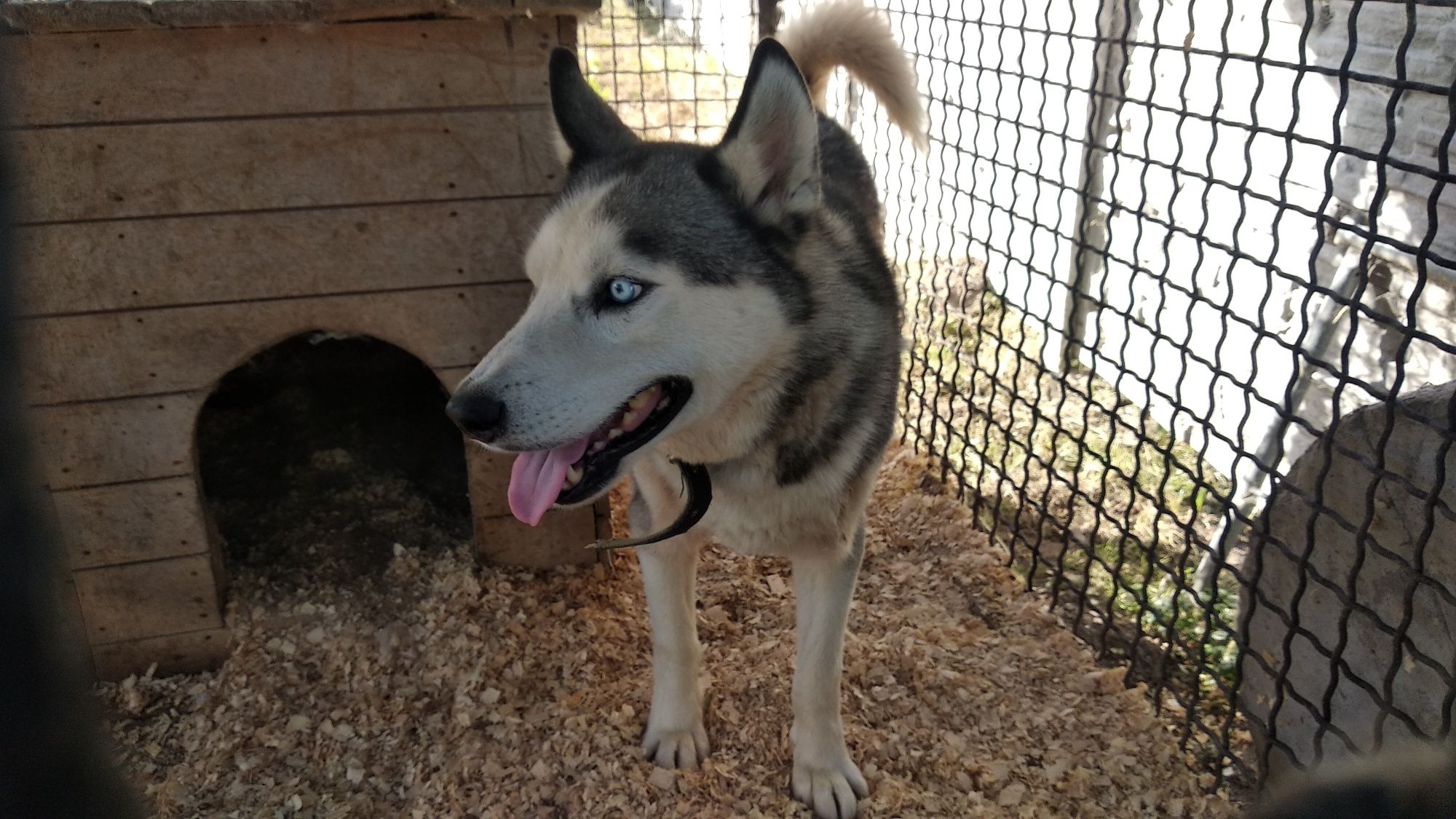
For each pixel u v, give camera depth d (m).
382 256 2.62
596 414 1.87
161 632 2.77
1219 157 3.48
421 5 2.39
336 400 3.71
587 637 2.92
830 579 2.37
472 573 3.09
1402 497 2.01
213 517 3.05
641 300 1.90
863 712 2.66
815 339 2.09
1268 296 2.14
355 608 2.96
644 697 2.71
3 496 0.46
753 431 2.12
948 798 2.42
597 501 3.13
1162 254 3.81
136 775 2.48
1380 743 1.90
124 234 2.41
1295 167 3.17
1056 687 2.76
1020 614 3.06
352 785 2.48
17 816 0.48
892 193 5.45
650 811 2.35
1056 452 3.47
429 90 2.50
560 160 2.55
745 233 2.01
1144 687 2.74
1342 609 2.15
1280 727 2.45
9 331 0.46
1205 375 3.65
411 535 3.21
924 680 2.75
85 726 0.54
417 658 2.83
